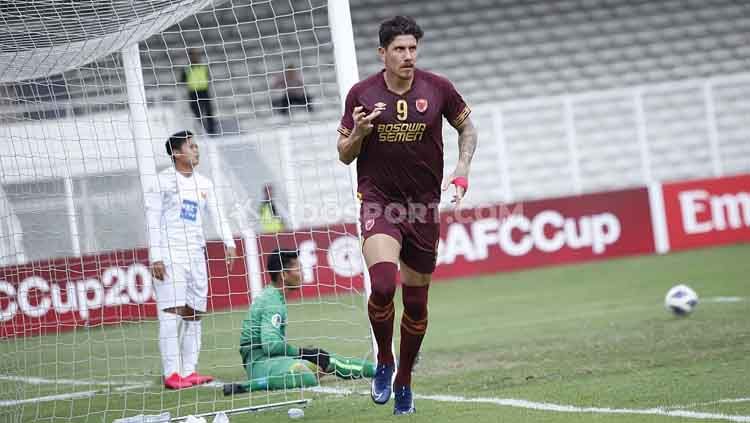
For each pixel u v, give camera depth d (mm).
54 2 25469
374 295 19531
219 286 45688
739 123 69500
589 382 23922
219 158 48438
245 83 65750
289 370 26609
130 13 26219
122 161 37312
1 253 30125
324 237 52469
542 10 81500
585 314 39406
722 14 83062
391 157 19703
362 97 19672
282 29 70125
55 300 32250
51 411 25750
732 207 62250
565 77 79125
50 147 35719
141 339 30672
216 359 33969
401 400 21312
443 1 80750
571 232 60031
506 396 22859
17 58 27797
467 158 20359
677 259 56906
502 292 50281
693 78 80500
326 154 56531
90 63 31969
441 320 42062
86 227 37844
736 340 29031
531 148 67688
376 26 78312
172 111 49969
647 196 61219
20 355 35094
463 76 78312
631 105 68625
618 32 81438
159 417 22328
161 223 29188
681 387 22297
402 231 19922
